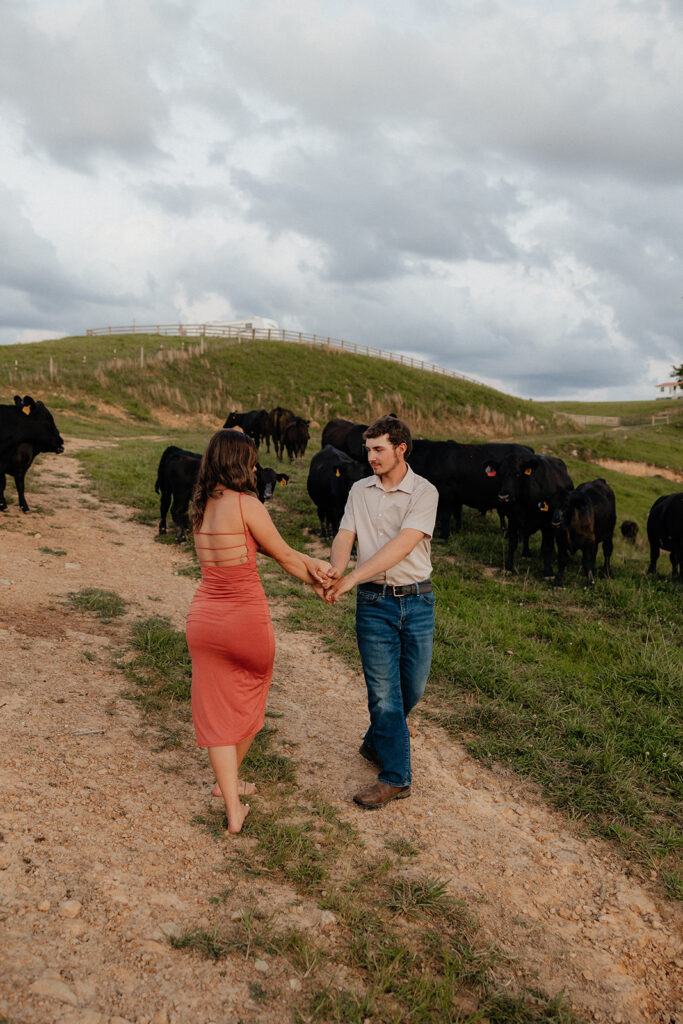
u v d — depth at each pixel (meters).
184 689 4.60
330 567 3.21
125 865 2.79
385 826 3.47
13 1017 1.94
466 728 4.73
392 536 3.46
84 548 8.58
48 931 2.34
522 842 3.52
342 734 4.45
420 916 2.80
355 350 52.59
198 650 2.97
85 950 2.29
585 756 4.37
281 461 19.83
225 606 2.93
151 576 7.80
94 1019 2.01
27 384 30.19
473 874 3.19
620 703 5.32
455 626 6.68
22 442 9.58
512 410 46.59
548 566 9.61
